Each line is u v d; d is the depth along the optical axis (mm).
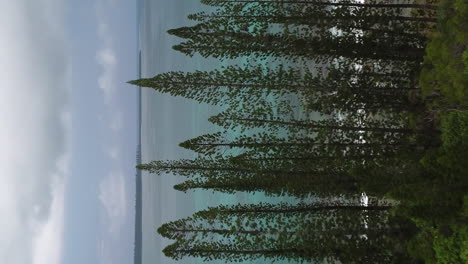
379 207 25000
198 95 25109
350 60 24016
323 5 23203
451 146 18516
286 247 24625
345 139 24906
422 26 23469
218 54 24516
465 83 17891
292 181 24859
